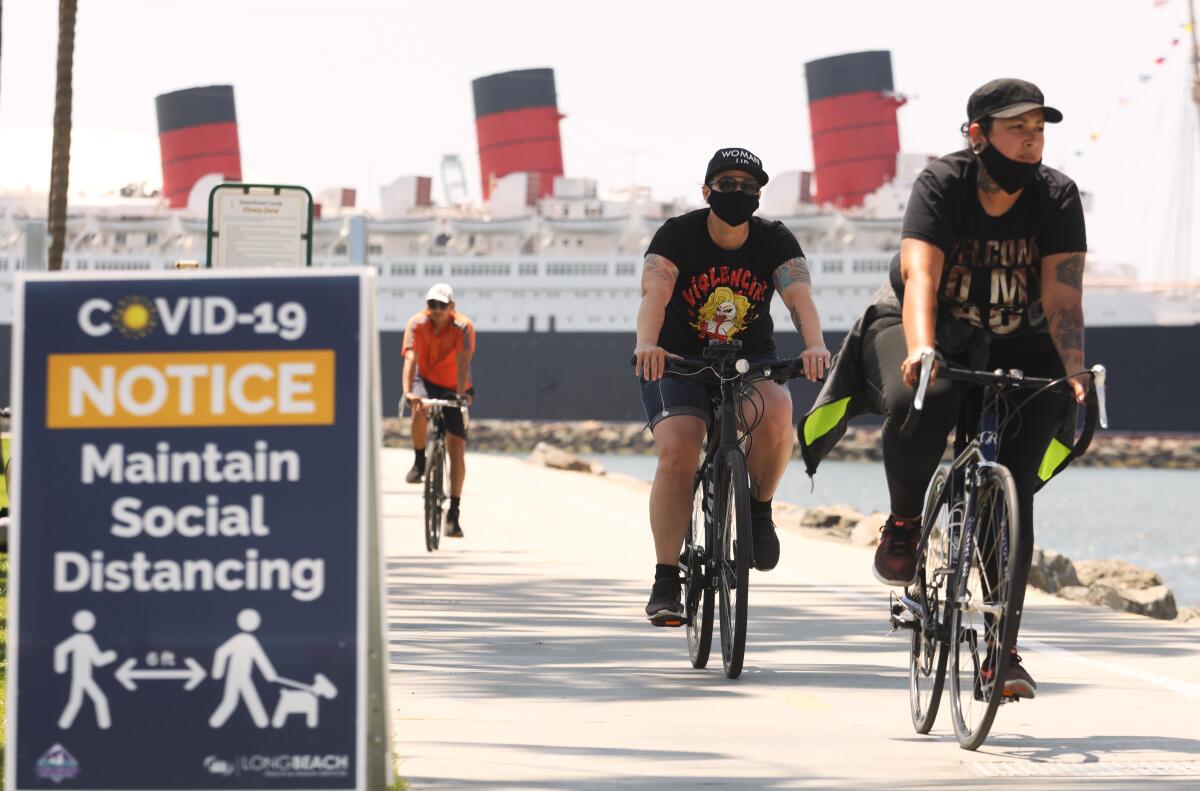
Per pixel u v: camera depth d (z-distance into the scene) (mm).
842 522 57219
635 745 15680
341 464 10141
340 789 9992
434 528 41469
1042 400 15414
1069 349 15250
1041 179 15430
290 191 33469
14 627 10133
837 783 13742
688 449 20109
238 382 10211
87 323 10266
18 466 10211
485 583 33719
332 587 10086
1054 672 21547
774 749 15500
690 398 20359
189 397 10211
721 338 20312
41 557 10172
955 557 15562
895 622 17047
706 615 20984
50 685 10102
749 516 19578
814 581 35344
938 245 15250
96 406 10242
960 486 15703
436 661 22078
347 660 10039
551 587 33000
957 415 15805
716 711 17859
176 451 10195
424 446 42531
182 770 10039
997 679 14328
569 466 100625
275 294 10227
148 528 10164
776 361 19938
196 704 10062
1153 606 34750
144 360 10242
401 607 29250
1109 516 155125
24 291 10297
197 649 10086
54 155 61594
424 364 41719
